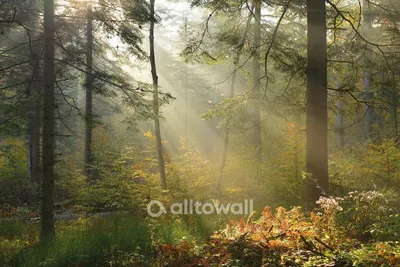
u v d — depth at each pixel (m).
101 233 7.37
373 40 13.52
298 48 12.35
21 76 15.95
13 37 17.80
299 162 11.70
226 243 5.68
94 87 10.51
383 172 10.91
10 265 6.54
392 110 17.86
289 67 9.33
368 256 4.27
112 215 11.24
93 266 6.04
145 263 5.78
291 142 11.98
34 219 14.43
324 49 7.68
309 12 7.72
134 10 10.28
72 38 15.45
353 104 9.78
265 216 6.42
